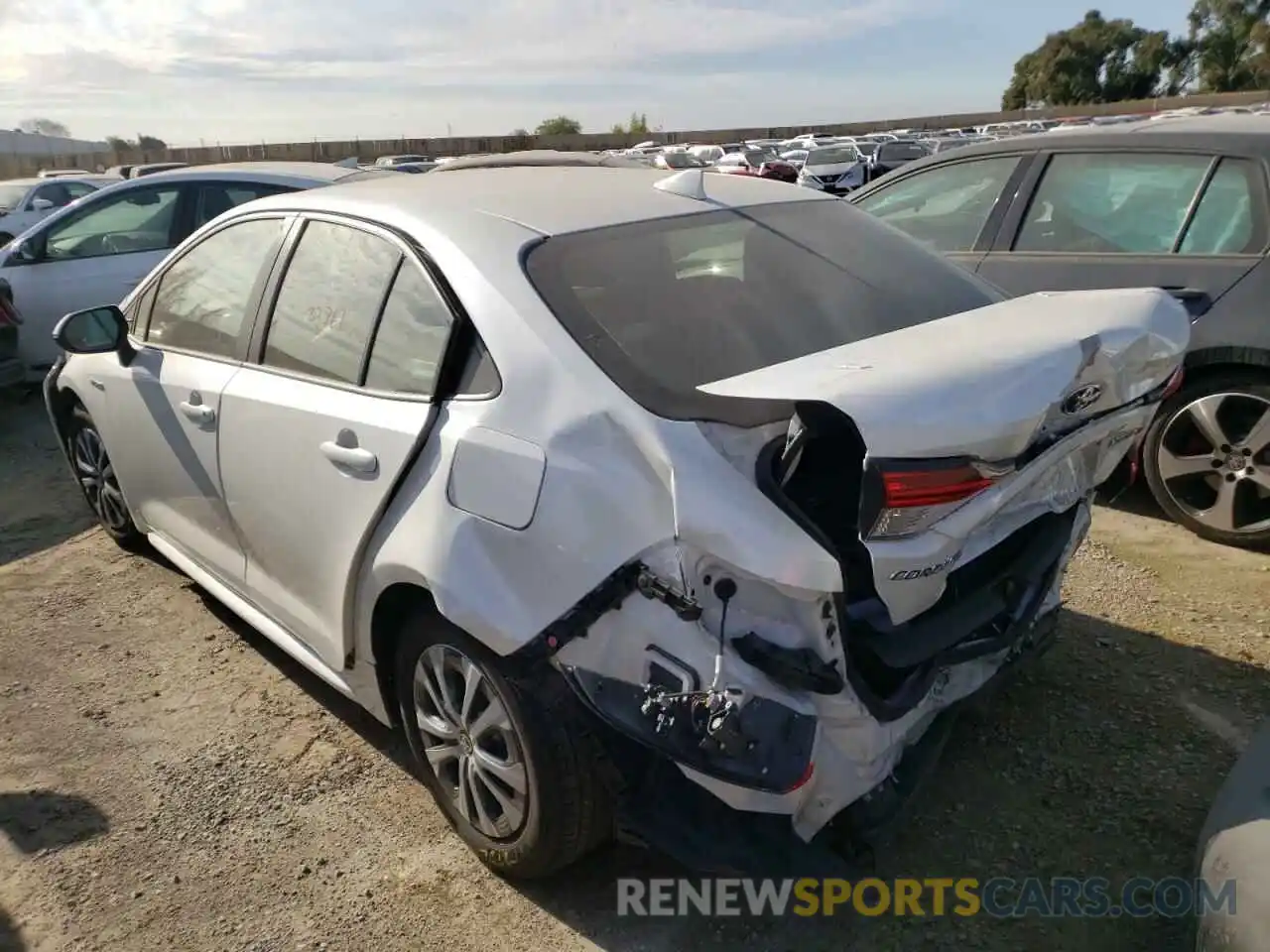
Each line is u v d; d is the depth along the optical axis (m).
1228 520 4.21
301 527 2.89
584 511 2.12
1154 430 4.38
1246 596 3.82
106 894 2.61
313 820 2.86
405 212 2.82
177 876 2.67
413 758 3.12
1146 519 4.56
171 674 3.64
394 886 2.60
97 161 47.66
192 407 3.37
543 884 2.59
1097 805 2.75
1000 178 4.96
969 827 2.70
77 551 4.77
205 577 3.71
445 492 2.37
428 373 2.52
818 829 2.14
